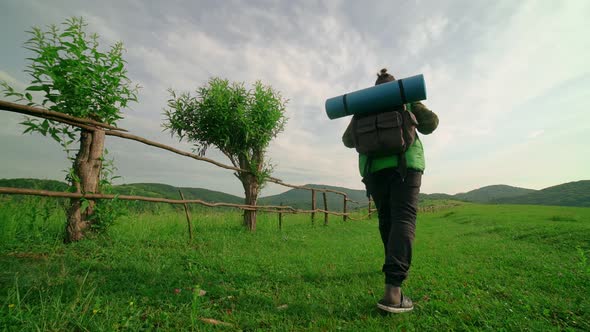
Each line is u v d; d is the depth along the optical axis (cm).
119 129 350
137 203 457
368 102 226
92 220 381
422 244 581
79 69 362
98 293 198
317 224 922
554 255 414
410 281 285
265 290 255
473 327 172
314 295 240
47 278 217
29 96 305
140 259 313
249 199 700
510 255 414
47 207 353
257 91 725
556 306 202
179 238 466
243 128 682
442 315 196
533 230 667
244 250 435
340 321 187
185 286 242
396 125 215
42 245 318
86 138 375
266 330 173
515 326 172
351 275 309
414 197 222
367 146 224
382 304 195
